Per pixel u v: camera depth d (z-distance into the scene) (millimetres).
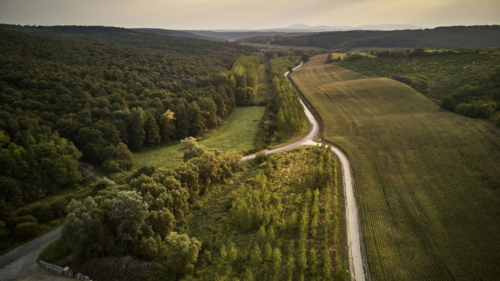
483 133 84625
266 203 63281
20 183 58875
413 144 87812
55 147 69188
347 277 43750
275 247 51281
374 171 77125
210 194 70375
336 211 58906
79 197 63594
